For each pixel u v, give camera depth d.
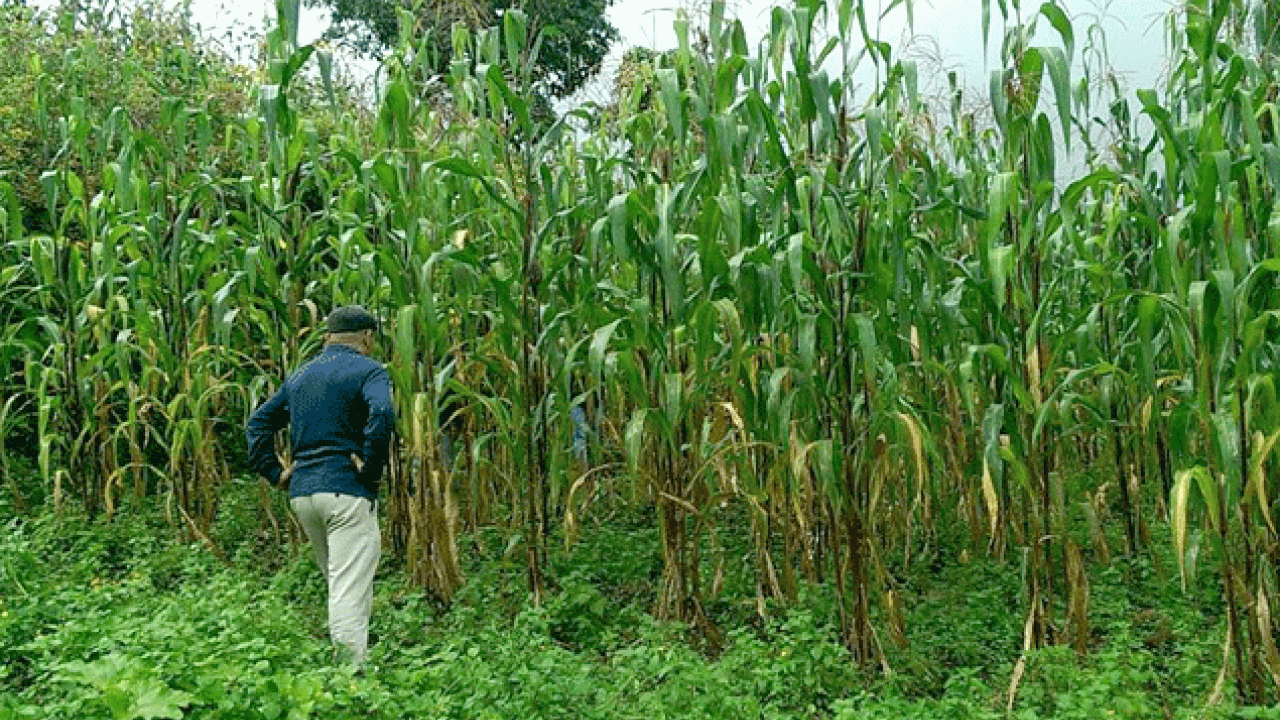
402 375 4.91
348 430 4.64
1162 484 5.59
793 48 4.15
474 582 5.19
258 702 3.18
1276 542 3.71
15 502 7.24
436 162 4.86
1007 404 4.27
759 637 4.78
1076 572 4.31
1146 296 3.84
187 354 6.38
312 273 6.89
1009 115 4.14
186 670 3.25
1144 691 3.84
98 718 3.00
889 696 3.89
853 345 4.35
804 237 4.13
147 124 8.23
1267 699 3.78
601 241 5.27
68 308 6.93
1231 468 3.52
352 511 4.54
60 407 6.94
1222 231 3.57
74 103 6.50
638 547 5.93
